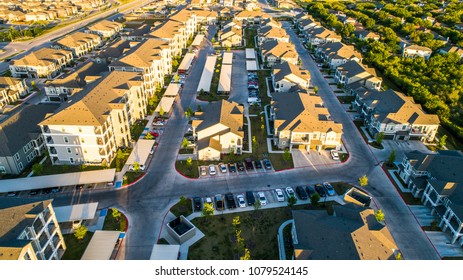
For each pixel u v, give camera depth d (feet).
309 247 164.25
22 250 136.87
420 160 228.43
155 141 281.95
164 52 406.00
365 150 275.39
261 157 263.49
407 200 220.84
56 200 216.54
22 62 409.69
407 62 456.04
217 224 200.13
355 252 155.84
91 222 200.13
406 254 181.68
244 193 225.76
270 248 184.24
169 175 242.37
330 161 260.42
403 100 296.92
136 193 224.53
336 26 635.25
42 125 234.99
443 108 323.78
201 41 558.15
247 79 412.77
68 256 177.27
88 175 230.27
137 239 189.26
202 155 258.37
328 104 353.92
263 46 484.74
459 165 215.92
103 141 240.53
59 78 361.30
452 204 191.83
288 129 266.36
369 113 310.86
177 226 195.42
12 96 349.00
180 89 380.37
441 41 520.01
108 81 287.89
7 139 241.96
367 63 466.70
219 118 270.67
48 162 256.52
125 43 465.88
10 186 220.02
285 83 363.56
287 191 225.35
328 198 222.28
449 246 187.42
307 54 515.50
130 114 295.07
